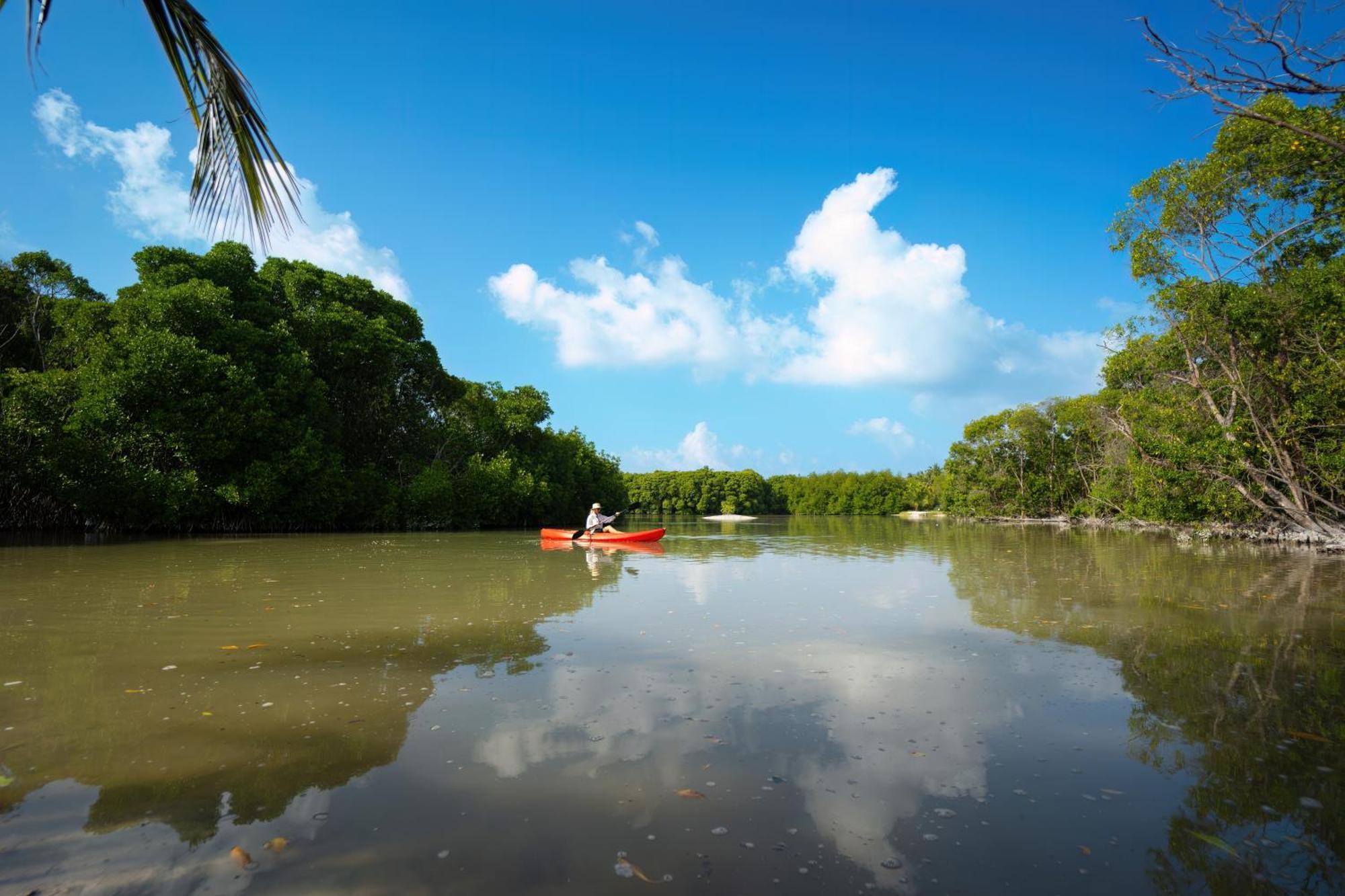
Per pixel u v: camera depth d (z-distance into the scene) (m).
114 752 3.89
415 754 3.88
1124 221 20.88
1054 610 9.00
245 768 3.68
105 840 2.89
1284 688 5.28
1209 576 12.94
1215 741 4.14
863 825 3.07
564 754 3.89
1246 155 16.41
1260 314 17.98
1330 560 16.41
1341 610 8.88
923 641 6.97
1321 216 8.08
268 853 2.79
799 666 5.94
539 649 6.58
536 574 13.19
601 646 6.71
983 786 3.49
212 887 2.54
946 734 4.25
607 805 3.26
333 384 31.39
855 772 3.66
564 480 43.91
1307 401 18.45
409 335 35.88
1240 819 3.15
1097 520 39.59
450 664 5.96
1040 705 4.84
